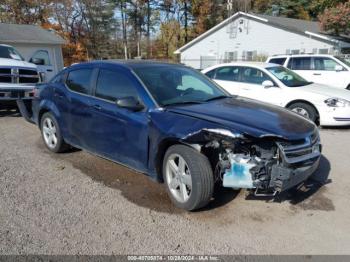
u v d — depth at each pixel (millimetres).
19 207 4012
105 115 4742
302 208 4094
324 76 12727
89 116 5031
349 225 3727
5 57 10461
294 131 3816
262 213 3961
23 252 3168
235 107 4398
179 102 4426
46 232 3500
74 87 5469
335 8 24672
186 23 50156
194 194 3801
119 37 52344
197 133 3713
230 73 9516
